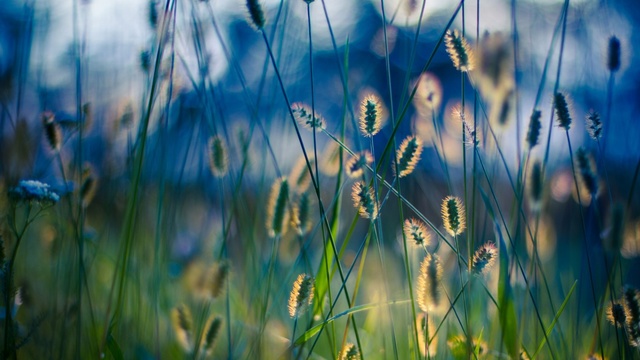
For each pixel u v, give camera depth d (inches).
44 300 36.1
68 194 33.4
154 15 36.2
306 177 35.2
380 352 35.9
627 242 34.3
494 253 31.0
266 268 36.6
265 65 36.7
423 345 31.4
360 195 31.5
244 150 36.9
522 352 31.9
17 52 39.0
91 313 32.9
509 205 37.4
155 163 37.6
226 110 39.1
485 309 35.8
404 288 36.9
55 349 34.0
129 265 36.7
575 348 33.9
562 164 38.6
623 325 31.0
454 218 30.8
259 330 33.9
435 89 35.2
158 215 36.3
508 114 34.7
